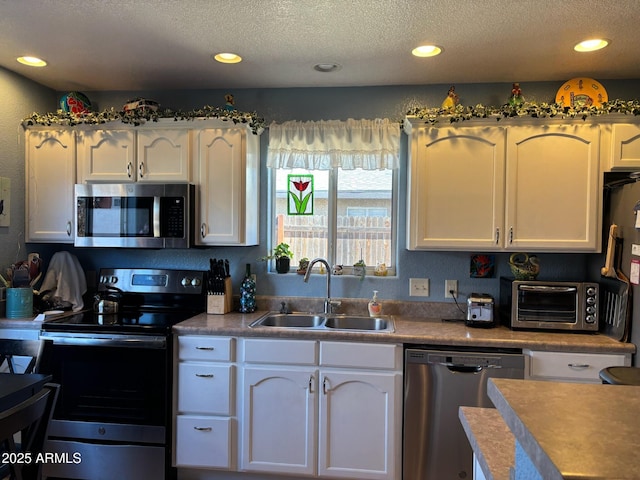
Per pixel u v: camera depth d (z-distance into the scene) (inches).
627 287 85.1
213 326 94.3
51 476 94.7
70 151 110.7
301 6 73.9
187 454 93.7
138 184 105.7
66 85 116.6
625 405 31.4
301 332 91.0
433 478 87.9
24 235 112.9
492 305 97.8
